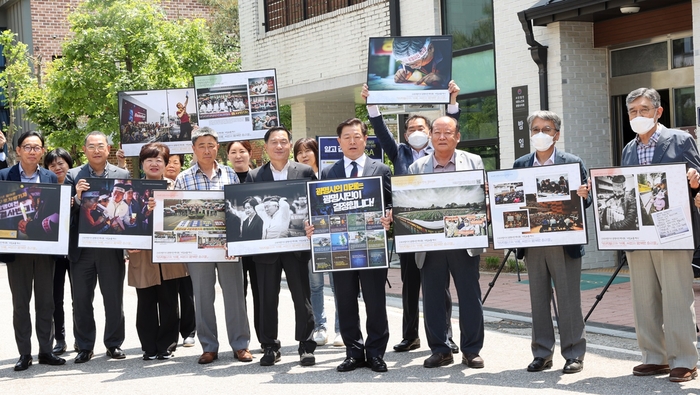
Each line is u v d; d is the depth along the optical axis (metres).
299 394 6.39
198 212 7.59
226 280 7.78
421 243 6.95
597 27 12.70
